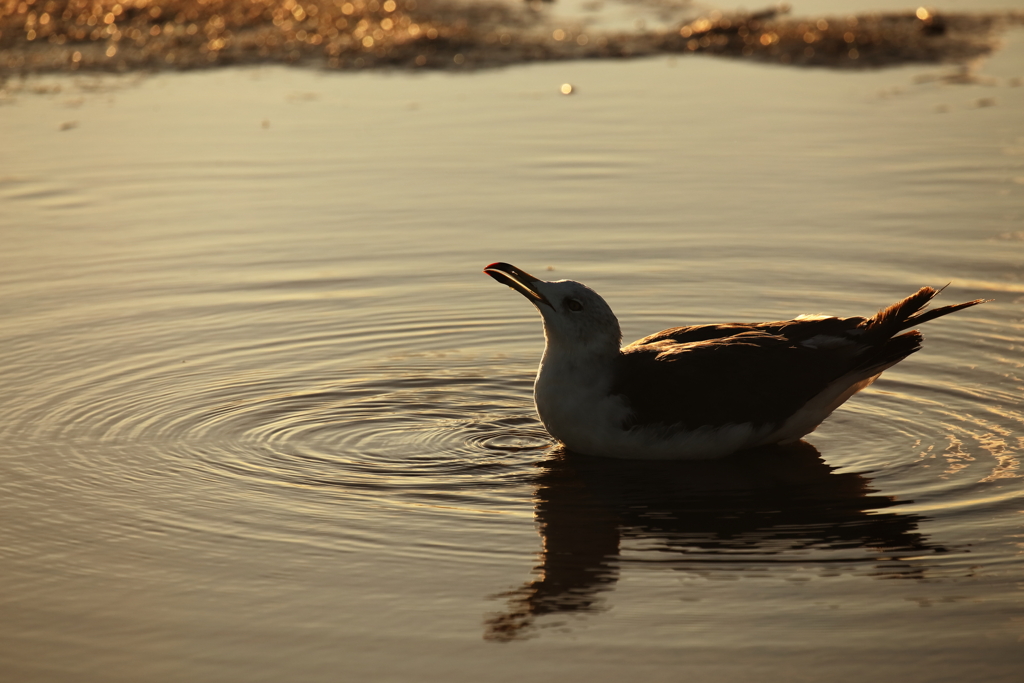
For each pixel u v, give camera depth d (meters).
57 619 8.24
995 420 11.40
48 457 10.73
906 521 9.52
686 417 10.72
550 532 9.41
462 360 13.14
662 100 23.05
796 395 10.77
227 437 11.21
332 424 11.58
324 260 15.87
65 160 19.61
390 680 7.52
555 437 11.21
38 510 9.76
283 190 18.41
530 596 8.47
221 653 7.84
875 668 7.60
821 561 8.91
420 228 16.88
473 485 10.33
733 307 14.16
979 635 7.93
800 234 16.39
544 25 28.94
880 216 16.95
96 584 8.66
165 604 8.41
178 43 26.62
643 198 17.89
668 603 8.36
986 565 8.80
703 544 9.20
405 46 26.53
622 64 25.86
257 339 13.54
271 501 9.95
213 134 21.00
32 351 13.06
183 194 18.23
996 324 13.52
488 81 24.53
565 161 19.61
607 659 7.71
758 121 21.62
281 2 29.02
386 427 11.55
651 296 14.54
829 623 8.09
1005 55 25.83
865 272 15.06
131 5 28.41
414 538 9.32
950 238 16.08
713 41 27.11
